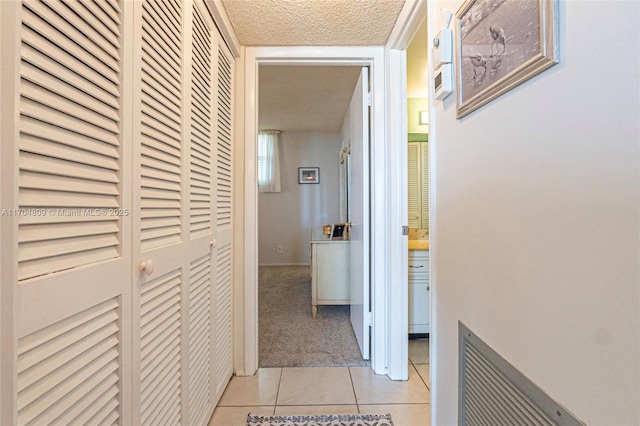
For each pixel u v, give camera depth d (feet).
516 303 2.46
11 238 1.66
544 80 2.14
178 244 3.67
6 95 1.64
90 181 2.27
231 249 6.29
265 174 17.90
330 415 5.21
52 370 1.93
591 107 1.79
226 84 5.91
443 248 3.82
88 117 2.22
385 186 6.59
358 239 7.77
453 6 3.52
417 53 7.55
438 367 3.99
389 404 5.53
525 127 2.33
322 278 10.00
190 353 4.09
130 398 2.72
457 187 3.45
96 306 2.31
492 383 2.79
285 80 9.78
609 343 1.69
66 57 2.02
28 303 1.76
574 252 1.91
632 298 1.57
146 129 2.99
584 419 1.85
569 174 1.94
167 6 3.45
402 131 6.35
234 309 6.46
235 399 5.63
